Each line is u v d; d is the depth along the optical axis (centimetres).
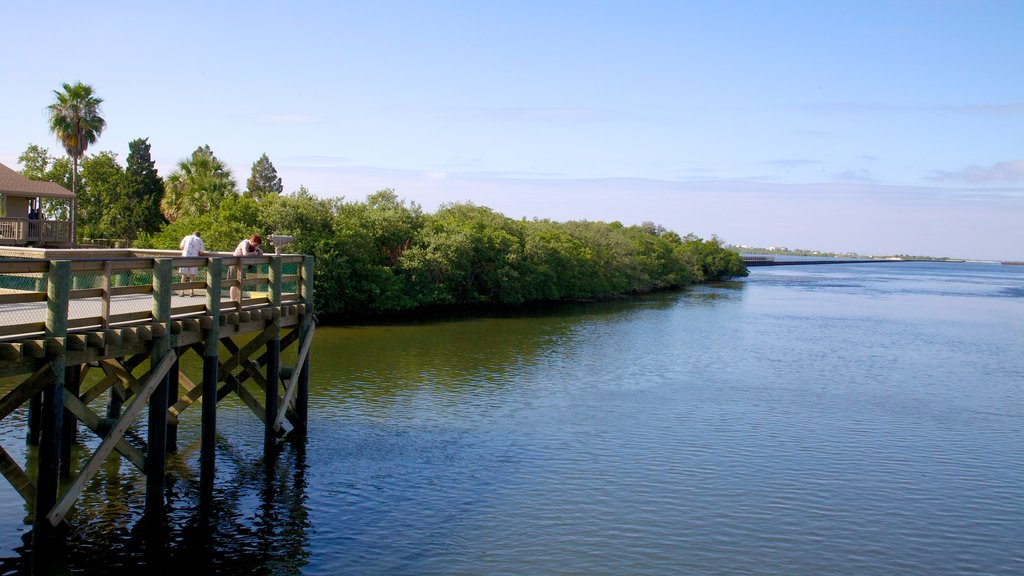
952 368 4266
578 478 2111
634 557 1619
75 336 1340
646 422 2762
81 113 6091
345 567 1523
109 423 1502
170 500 1811
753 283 14325
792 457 2381
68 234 4634
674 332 5631
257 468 2064
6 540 1527
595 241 10300
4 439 2167
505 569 1540
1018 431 2792
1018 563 1658
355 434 2441
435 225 7225
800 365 4206
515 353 4312
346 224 5984
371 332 5066
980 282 17975
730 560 1623
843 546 1719
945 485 2155
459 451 2319
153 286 1530
